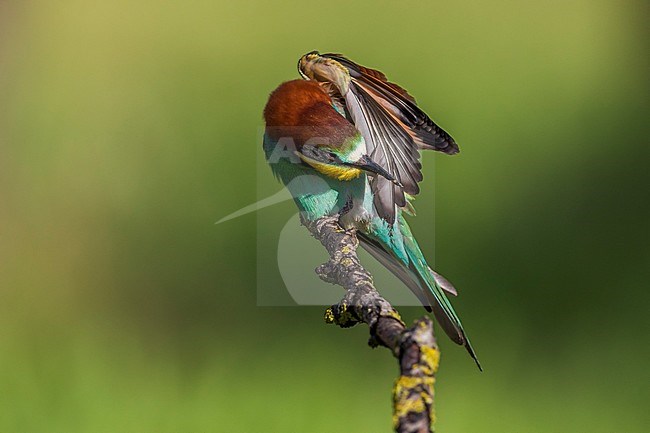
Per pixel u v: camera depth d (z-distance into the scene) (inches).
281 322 428.1
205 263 469.4
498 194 507.5
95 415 374.6
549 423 388.8
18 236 495.2
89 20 647.1
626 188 521.0
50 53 626.5
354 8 653.9
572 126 558.6
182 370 410.3
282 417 373.1
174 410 378.3
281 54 617.9
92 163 529.0
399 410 145.9
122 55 624.1
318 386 390.0
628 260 482.6
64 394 384.8
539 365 421.1
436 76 599.8
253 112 553.9
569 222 500.4
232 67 599.8
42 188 518.9
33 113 576.4
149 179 513.0
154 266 474.0
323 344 414.6
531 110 566.6
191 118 557.6
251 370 407.8
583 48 629.0
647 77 602.5
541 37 639.1
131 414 374.3
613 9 646.5
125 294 468.1
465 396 392.8
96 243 488.4
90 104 580.4
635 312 454.3
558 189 517.7
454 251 482.0
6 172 531.8
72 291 470.9
